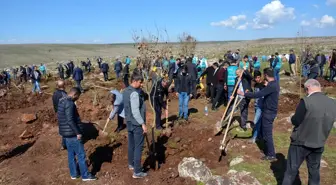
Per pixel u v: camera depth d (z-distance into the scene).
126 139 8.63
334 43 59.31
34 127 10.69
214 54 48.31
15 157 8.38
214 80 12.09
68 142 6.40
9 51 102.94
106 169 7.10
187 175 6.30
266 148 7.10
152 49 8.33
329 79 16.17
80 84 19.03
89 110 12.08
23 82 25.31
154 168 7.00
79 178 6.73
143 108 6.40
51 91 18.81
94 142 8.62
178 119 10.26
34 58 82.94
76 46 141.38
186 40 25.12
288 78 18.03
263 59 31.77
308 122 4.71
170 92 14.73
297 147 4.93
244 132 8.62
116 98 8.82
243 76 8.48
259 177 6.12
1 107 14.23
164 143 8.27
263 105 6.65
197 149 7.83
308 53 17.72
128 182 6.36
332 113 4.68
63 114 6.23
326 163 6.55
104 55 87.31
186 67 9.97
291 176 5.07
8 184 6.77
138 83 6.21
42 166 7.57
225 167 6.82
